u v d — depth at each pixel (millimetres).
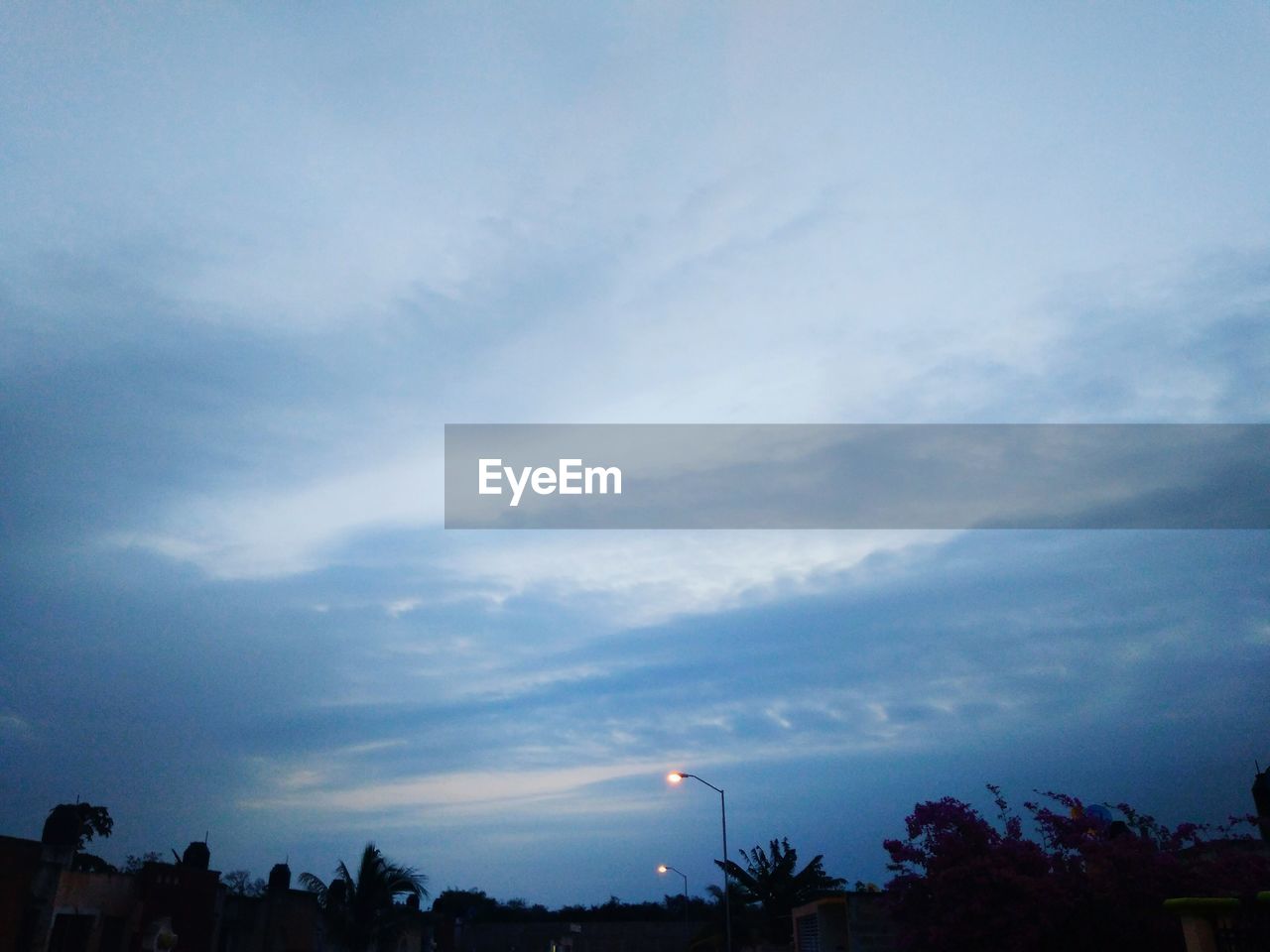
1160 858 18438
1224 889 17672
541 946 78062
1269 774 24109
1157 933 17828
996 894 19250
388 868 44500
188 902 28828
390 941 46094
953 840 20297
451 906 91000
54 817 27750
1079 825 20719
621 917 87125
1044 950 18828
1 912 21766
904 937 20922
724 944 51719
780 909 52688
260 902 34906
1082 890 18812
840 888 52594
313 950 37250
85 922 25016
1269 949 12219
